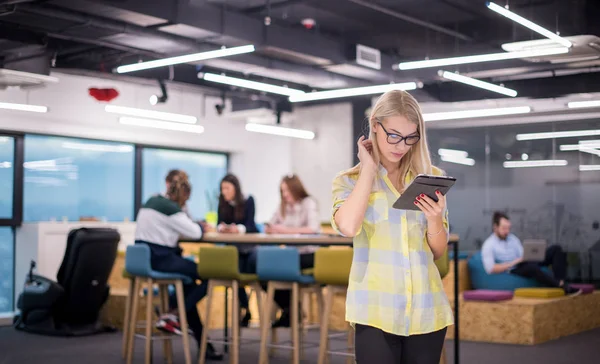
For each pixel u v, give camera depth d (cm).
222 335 821
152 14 709
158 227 593
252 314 945
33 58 831
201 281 658
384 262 246
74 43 912
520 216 1134
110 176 1087
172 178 630
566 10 846
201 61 876
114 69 902
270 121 1240
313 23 1041
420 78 1064
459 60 816
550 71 1045
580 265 1070
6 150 958
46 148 1004
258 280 577
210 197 1250
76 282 805
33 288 818
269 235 585
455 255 553
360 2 863
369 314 244
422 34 1092
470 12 994
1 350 714
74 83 1008
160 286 631
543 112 1080
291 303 641
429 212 237
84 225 945
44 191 1001
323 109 1300
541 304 757
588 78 1034
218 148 1216
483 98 1127
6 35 747
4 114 934
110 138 1054
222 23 781
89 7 680
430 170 251
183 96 1157
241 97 1166
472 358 658
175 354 697
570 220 1086
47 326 824
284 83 1130
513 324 748
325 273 525
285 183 685
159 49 822
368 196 241
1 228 948
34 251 912
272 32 843
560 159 1095
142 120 1030
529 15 877
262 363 567
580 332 835
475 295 773
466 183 1182
